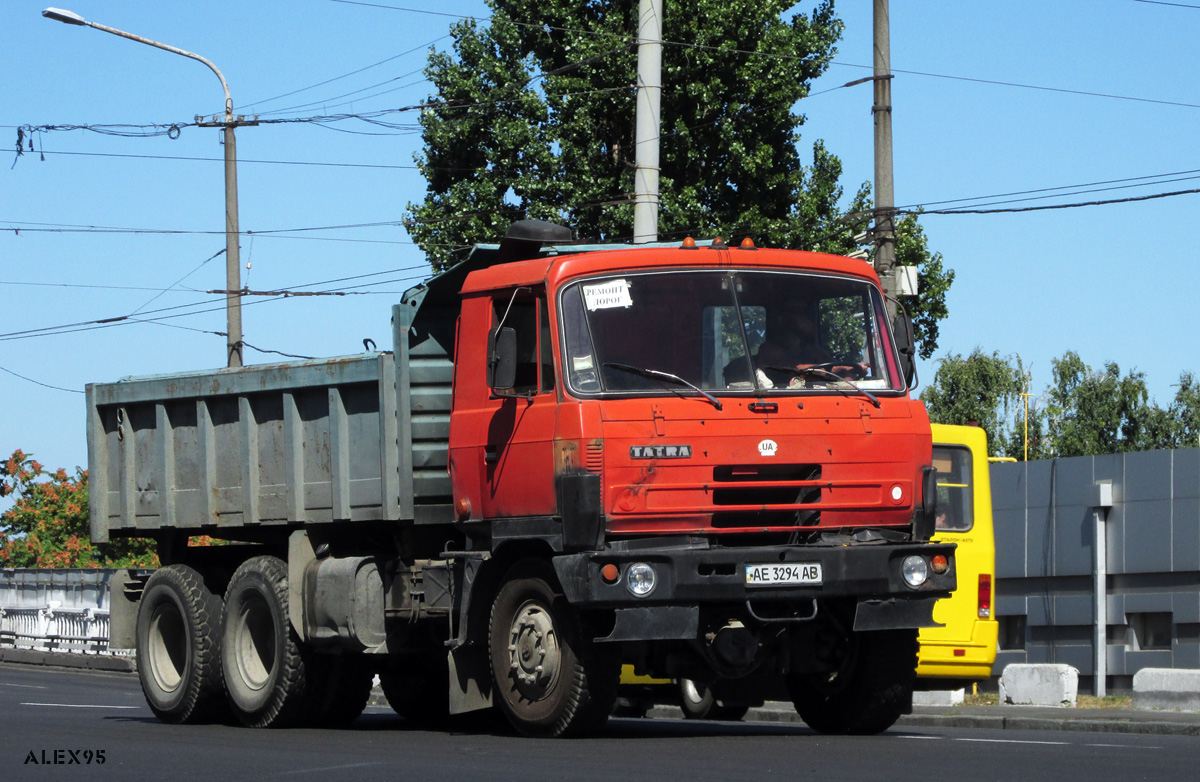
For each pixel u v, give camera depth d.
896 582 12.08
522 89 34.38
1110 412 73.06
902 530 12.52
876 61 23.58
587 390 11.80
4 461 47.50
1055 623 28.66
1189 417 73.00
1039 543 29.06
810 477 12.09
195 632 16.30
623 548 11.55
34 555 45.91
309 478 15.23
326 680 15.28
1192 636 25.89
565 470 11.74
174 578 16.69
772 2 34.38
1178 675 19.14
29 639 36.50
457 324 13.35
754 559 11.62
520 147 33.69
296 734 14.34
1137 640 27.11
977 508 19.98
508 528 12.43
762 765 10.01
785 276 12.55
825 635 12.91
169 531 17.33
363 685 15.55
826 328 12.58
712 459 11.73
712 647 12.05
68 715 17.25
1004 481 29.98
